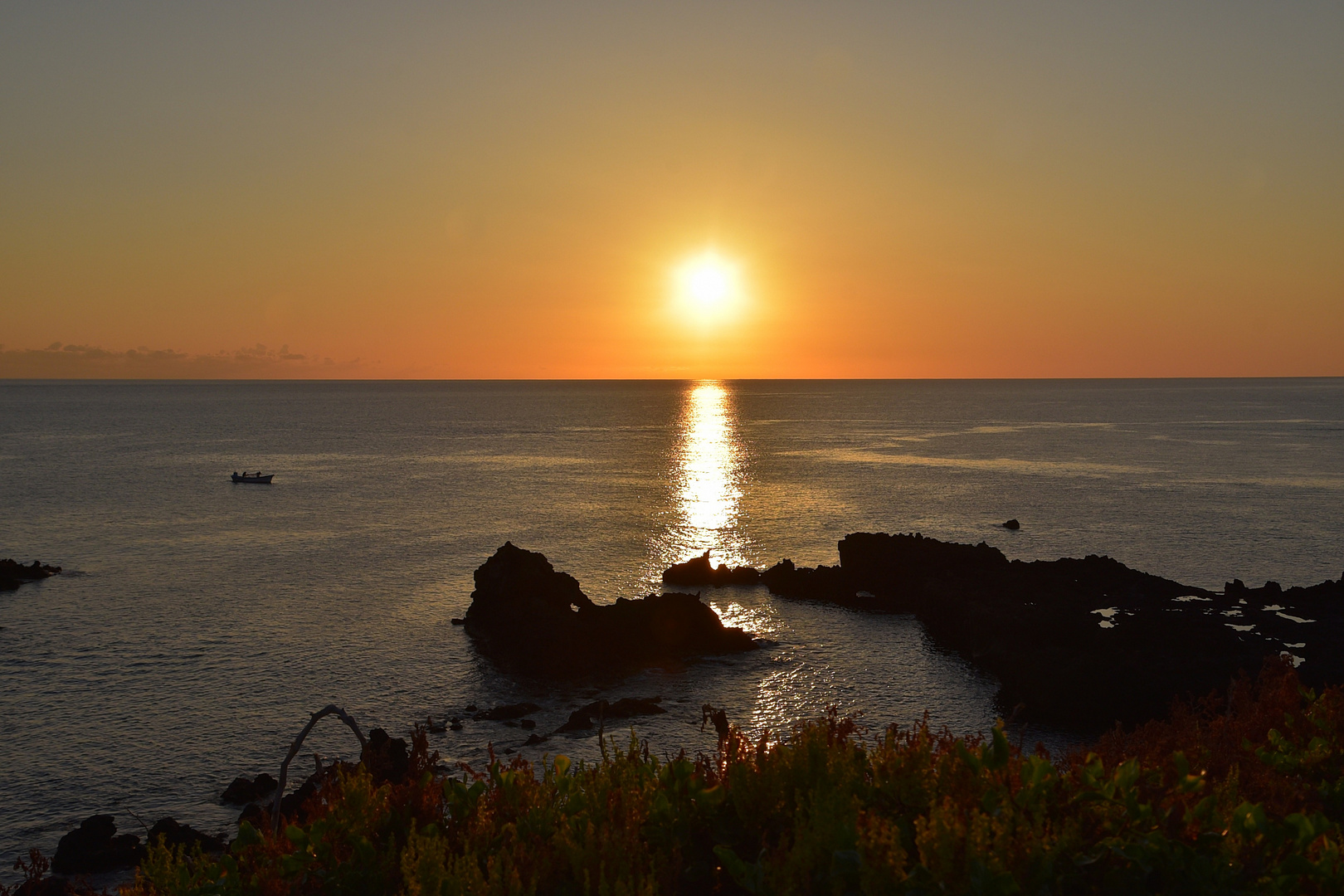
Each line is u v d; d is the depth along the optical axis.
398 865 6.24
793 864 5.54
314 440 176.62
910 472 116.69
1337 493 93.50
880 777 6.67
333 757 28.66
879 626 44.41
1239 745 8.34
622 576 57.44
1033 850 5.39
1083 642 35.53
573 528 74.94
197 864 6.55
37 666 37.97
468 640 41.66
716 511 84.38
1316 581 55.47
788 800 6.62
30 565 55.75
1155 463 125.12
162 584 53.41
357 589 52.22
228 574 56.22
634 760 7.36
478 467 125.19
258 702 33.78
